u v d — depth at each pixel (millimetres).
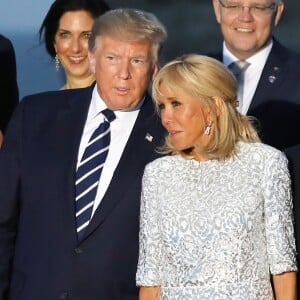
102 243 12641
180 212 11789
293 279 11797
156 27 12609
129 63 12516
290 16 28500
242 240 11641
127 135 12891
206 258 11641
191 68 11750
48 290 12656
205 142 11875
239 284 11617
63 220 12727
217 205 11727
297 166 12250
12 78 15703
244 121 12000
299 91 15219
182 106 11781
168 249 11812
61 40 15273
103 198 12688
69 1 15234
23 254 12883
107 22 12562
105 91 12641
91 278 12625
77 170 12828
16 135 13133
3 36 15711
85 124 12992
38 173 12891
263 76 15305
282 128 15156
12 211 13070
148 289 12000
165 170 11992
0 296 12992
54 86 17047
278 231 11742
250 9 15203
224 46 15625
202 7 29688
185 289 11711
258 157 11875
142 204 12078
